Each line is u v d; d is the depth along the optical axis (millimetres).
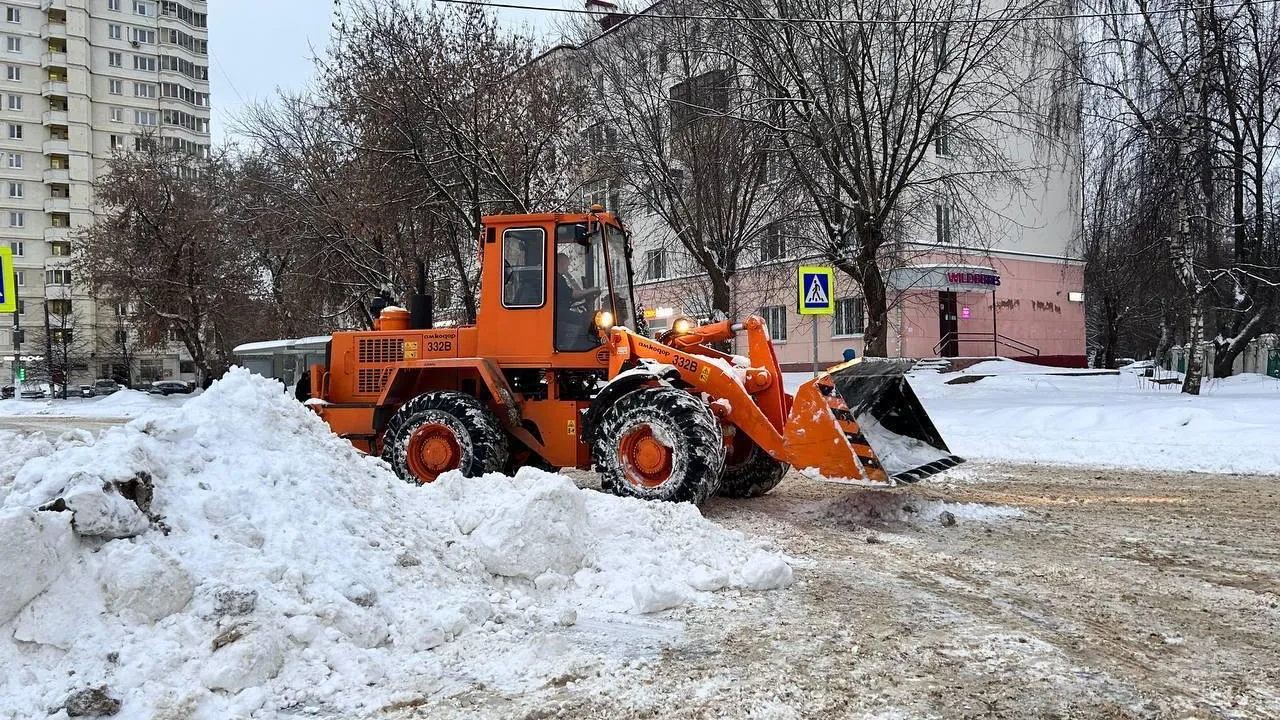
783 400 6582
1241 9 14758
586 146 16594
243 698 2783
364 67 15891
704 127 15352
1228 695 2912
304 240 19562
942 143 14641
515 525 4199
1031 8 13500
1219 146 16047
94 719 2604
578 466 6926
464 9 15984
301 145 19750
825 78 13586
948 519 5980
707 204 15727
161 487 3568
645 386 6309
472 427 6652
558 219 7113
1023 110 15359
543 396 7246
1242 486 7387
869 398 6730
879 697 2893
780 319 25875
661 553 4527
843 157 13906
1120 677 3068
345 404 7762
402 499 4562
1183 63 14680
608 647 3400
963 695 2908
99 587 3061
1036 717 2732
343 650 3125
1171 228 15250
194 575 3203
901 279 20094
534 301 7125
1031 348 26234
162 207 29547
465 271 18312
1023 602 4023
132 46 63312
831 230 14484
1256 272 17281
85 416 21766
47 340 40312
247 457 4020
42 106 60188
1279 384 17094
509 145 16078
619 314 7492
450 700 2887
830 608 3926
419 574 3830
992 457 9594
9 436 4070
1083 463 8977
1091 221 17172
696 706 2826
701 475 5820
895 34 13688
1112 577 4480
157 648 2908
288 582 3336
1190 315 15055
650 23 15516
